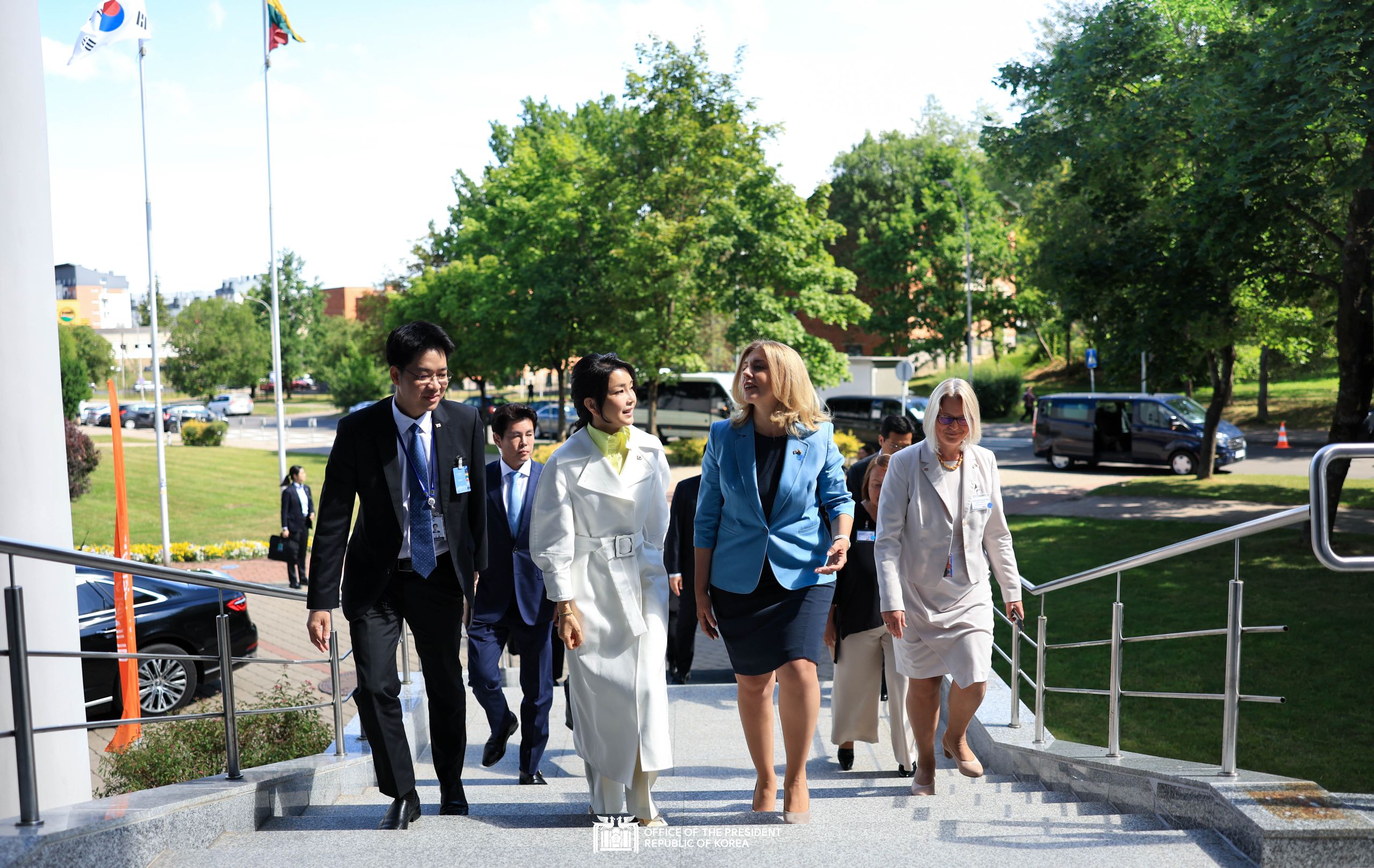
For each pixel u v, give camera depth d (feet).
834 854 9.54
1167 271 49.78
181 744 18.67
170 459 120.26
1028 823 10.61
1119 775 12.53
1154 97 46.21
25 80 13.10
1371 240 41.96
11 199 12.90
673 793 15.58
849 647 17.06
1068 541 50.44
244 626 31.53
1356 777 19.99
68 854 9.00
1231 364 70.13
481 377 142.00
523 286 105.09
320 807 14.52
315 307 354.33
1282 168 40.19
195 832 10.73
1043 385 175.22
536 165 110.52
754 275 85.51
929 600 14.42
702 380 117.60
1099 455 84.33
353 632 12.49
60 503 13.32
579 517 12.40
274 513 82.23
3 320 12.82
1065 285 55.16
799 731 12.31
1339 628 30.73
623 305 90.84
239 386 271.49
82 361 118.62
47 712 12.82
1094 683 28.48
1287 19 38.40
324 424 206.69
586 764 12.67
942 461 14.21
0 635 12.32
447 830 11.46
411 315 139.33
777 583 12.37
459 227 139.33
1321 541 9.27
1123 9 48.96
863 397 105.70
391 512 12.44
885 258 169.48
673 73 82.43
